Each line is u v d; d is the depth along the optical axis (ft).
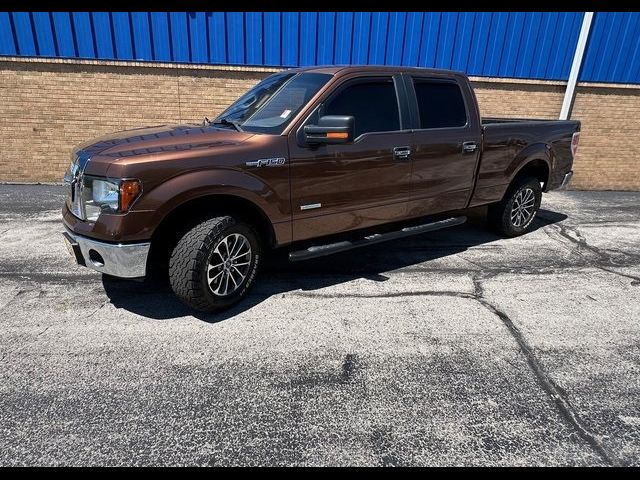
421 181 13.87
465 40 25.99
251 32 24.77
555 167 17.97
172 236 10.62
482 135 15.03
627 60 27.04
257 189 10.70
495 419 7.70
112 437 7.16
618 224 20.31
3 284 12.69
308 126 10.98
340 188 12.20
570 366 9.25
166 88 25.21
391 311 11.53
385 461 6.82
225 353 9.52
